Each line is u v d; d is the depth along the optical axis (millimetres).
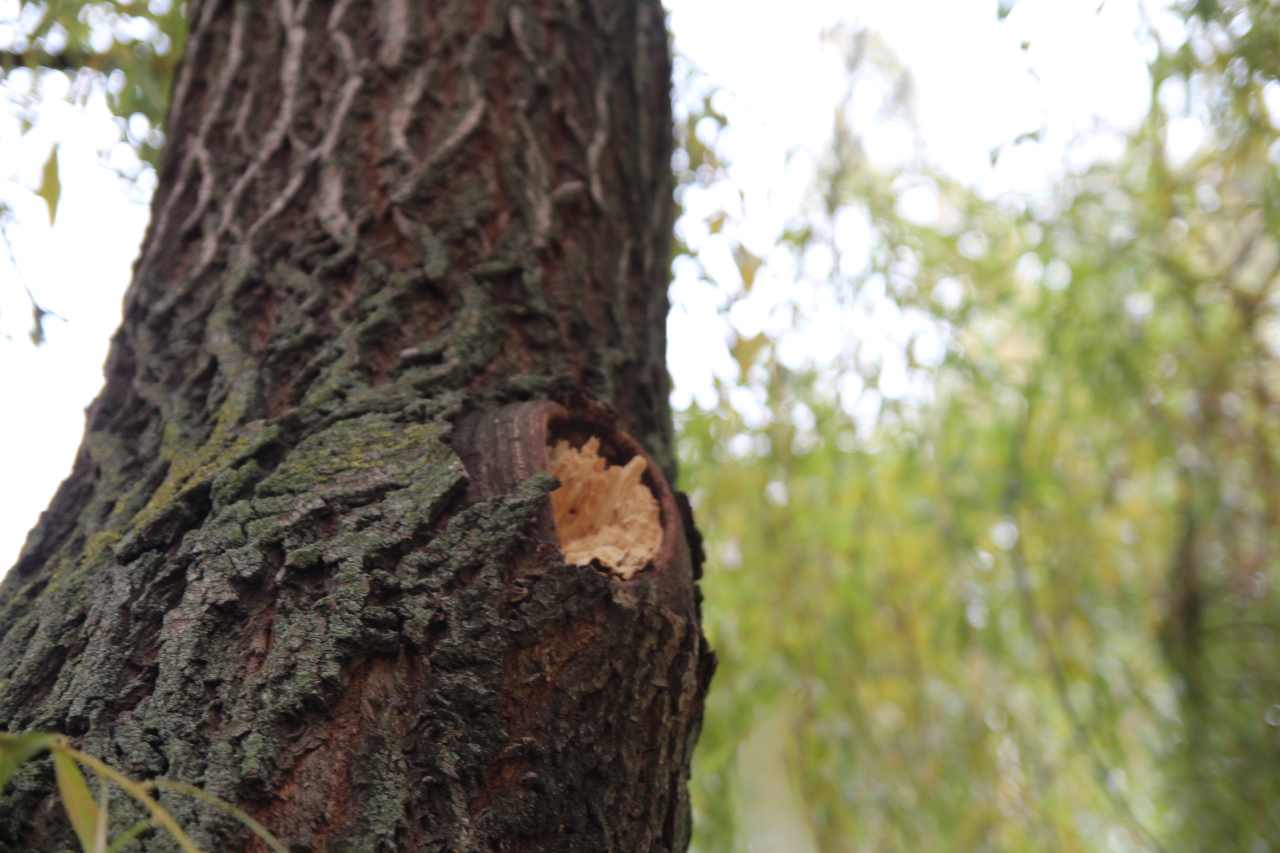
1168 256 2631
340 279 1512
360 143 1568
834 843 2500
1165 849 2410
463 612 1336
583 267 1585
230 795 1271
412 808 1290
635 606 1375
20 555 1456
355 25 1620
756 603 2791
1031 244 2811
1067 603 2678
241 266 1521
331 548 1349
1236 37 2098
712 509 2795
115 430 1491
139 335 1529
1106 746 2568
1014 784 2719
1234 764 2477
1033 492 2750
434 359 1472
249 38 1634
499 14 1642
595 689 1352
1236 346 2592
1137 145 2580
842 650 2775
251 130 1596
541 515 1376
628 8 1767
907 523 3000
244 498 1386
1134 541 2967
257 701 1300
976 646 2824
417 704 1313
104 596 1363
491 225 1555
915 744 2764
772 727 2766
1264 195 2400
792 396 2789
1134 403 2752
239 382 1457
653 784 1374
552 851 1316
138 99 2031
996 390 2896
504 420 1430
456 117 1587
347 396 1441
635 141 1691
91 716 1304
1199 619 2586
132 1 1984
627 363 1576
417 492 1374
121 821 1260
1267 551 2564
